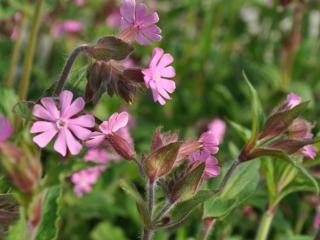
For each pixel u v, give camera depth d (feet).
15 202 0.89
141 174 0.94
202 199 0.94
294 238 1.41
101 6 2.23
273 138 1.01
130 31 0.92
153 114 2.09
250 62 2.33
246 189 1.12
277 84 2.06
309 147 1.03
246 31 2.57
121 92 0.93
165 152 0.90
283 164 1.15
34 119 0.85
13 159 0.73
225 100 2.09
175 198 0.93
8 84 1.74
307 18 2.32
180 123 2.06
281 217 1.50
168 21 2.29
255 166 1.14
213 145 0.93
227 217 1.27
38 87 1.97
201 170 0.91
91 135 0.88
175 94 2.14
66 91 0.86
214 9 2.27
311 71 2.27
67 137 0.85
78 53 0.93
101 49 0.91
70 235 1.65
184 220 1.00
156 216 0.94
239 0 2.37
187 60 2.18
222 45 2.40
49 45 2.26
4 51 2.08
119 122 0.92
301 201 1.64
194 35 2.55
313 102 1.98
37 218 0.78
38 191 0.76
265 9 2.41
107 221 1.65
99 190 1.67
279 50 2.33
